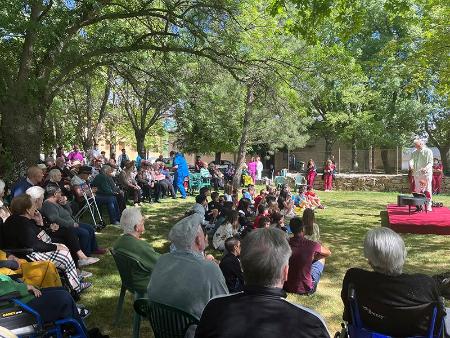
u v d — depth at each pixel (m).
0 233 4.91
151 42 12.90
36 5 9.05
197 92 14.82
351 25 9.18
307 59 12.22
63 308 3.34
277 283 2.14
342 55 12.29
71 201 9.41
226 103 22.36
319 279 5.98
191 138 29.77
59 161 10.73
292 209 11.42
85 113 26.44
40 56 12.12
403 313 2.72
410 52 16.16
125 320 4.66
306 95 12.78
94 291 5.50
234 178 17.05
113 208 9.78
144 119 24.05
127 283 4.18
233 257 4.60
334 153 32.41
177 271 3.09
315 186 22.58
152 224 10.17
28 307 3.03
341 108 29.70
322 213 13.09
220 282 3.13
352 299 2.85
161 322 3.06
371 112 29.33
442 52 12.41
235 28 11.69
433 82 15.36
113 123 29.38
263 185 23.03
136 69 13.46
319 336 2.02
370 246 2.86
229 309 2.06
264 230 2.25
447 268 6.80
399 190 21.23
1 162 10.81
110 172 10.26
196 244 3.48
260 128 22.55
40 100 11.23
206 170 18.69
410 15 12.27
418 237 9.20
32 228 4.91
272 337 1.95
